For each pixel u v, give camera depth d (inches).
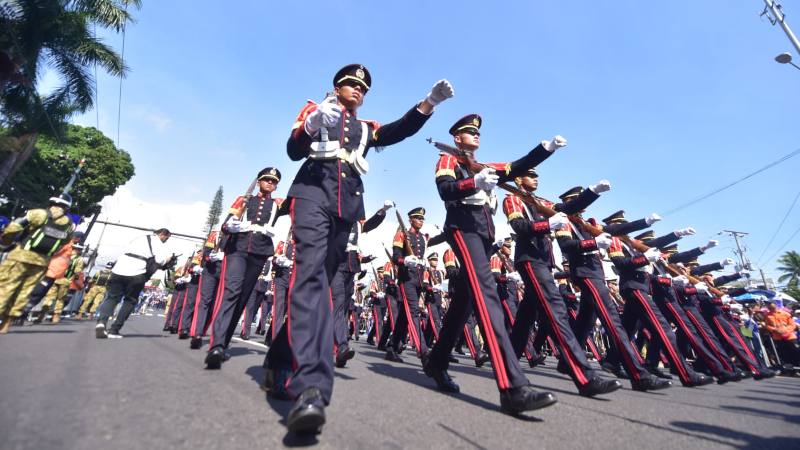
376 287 379.6
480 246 104.5
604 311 151.2
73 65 585.3
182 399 73.3
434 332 237.6
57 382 78.8
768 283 1139.9
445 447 60.0
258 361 142.2
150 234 211.0
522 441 66.7
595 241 153.1
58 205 196.4
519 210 137.3
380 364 178.1
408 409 84.0
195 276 252.8
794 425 96.1
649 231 300.5
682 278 236.2
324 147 83.4
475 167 112.9
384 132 92.2
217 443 52.9
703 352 201.6
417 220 232.2
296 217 78.6
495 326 94.2
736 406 122.0
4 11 514.3
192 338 173.6
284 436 57.9
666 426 86.3
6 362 97.5
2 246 179.3
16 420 54.2
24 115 570.9
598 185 146.3
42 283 247.4
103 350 135.4
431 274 293.4
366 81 95.0
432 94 83.5
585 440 70.5
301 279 72.4
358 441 58.9
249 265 153.5
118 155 964.6
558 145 100.8
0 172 553.9
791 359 341.7
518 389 86.3
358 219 85.7
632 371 144.6
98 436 51.4
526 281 133.3
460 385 129.6
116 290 189.3
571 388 140.9
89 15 569.3
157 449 48.9
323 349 66.3
